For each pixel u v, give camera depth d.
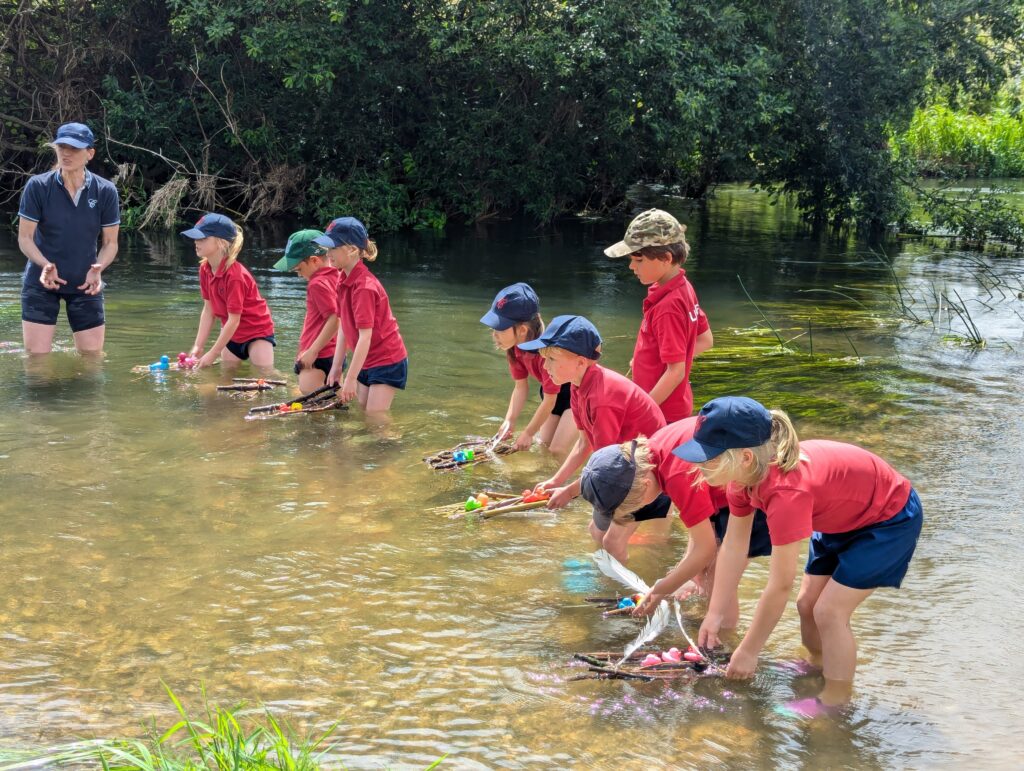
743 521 3.72
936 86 18.52
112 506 4.90
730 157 16.91
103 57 16.56
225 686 3.38
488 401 6.91
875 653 3.73
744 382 7.60
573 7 15.17
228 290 7.30
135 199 15.95
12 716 3.15
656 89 15.02
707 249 15.09
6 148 16.31
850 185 17.42
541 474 5.58
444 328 9.12
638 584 3.97
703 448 3.37
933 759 3.10
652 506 4.41
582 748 3.11
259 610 3.92
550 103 16.98
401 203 17.06
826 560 3.66
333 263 6.43
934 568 4.43
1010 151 25.20
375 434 6.16
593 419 4.53
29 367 7.36
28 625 3.74
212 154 16.75
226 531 4.66
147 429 6.08
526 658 3.65
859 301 11.18
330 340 6.99
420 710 3.28
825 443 3.62
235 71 16.45
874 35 16.66
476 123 16.80
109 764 2.90
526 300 5.57
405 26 16.30
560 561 4.48
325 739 3.09
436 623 3.88
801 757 3.09
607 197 19.23
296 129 16.91
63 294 7.65
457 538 4.69
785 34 16.83
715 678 3.54
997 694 3.46
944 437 6.25
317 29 14.81
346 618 3.89
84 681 3.38
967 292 11.77
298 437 6.05
